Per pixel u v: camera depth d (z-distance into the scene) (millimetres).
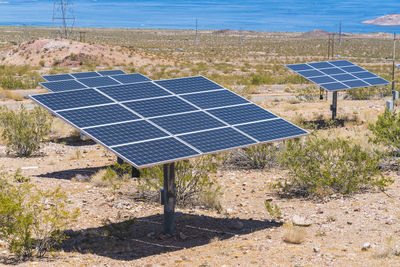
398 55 148625
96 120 14711
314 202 17672
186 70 92562
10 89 57125
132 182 20406
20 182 19812
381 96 47938
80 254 13461
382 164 21891
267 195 18891
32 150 25922
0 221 13312
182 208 17781
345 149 19875
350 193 18250
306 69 33625
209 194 17875
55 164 23844
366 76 33594
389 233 13914
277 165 22828
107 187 19719
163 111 15945
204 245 14148
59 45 100812
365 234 14062
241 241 14320
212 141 14617
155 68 94562
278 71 94000
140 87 17547
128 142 13789
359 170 18531
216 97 17859
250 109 17359
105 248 13922
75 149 27531
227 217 16594
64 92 16062
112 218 16375
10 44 162125
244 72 90312
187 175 18219
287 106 40594
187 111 16281
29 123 26922
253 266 12117
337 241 13711
